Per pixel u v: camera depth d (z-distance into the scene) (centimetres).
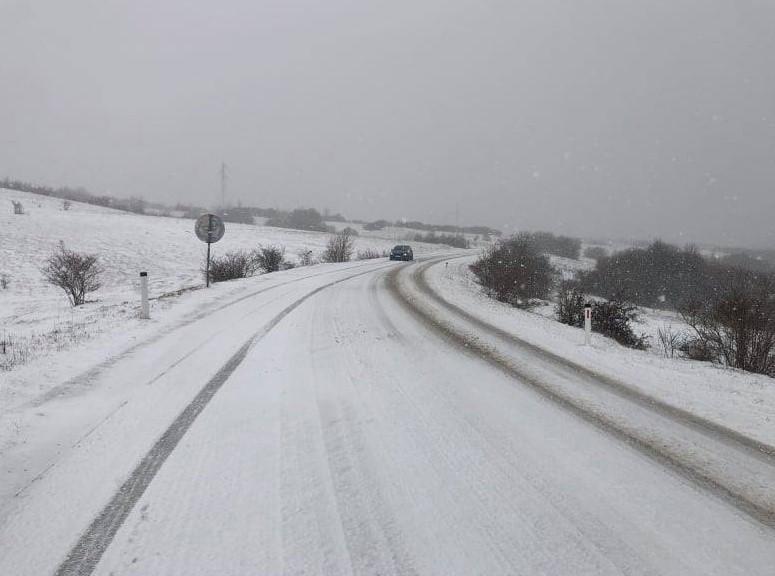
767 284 1421
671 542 318
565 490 385
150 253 3566
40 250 3125
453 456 439
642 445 485
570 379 729
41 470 389
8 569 274
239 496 358
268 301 1377
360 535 315
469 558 294
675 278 4212
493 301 1816
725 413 600
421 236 8806
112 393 573
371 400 579
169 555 289
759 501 379
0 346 836
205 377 645
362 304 1425
